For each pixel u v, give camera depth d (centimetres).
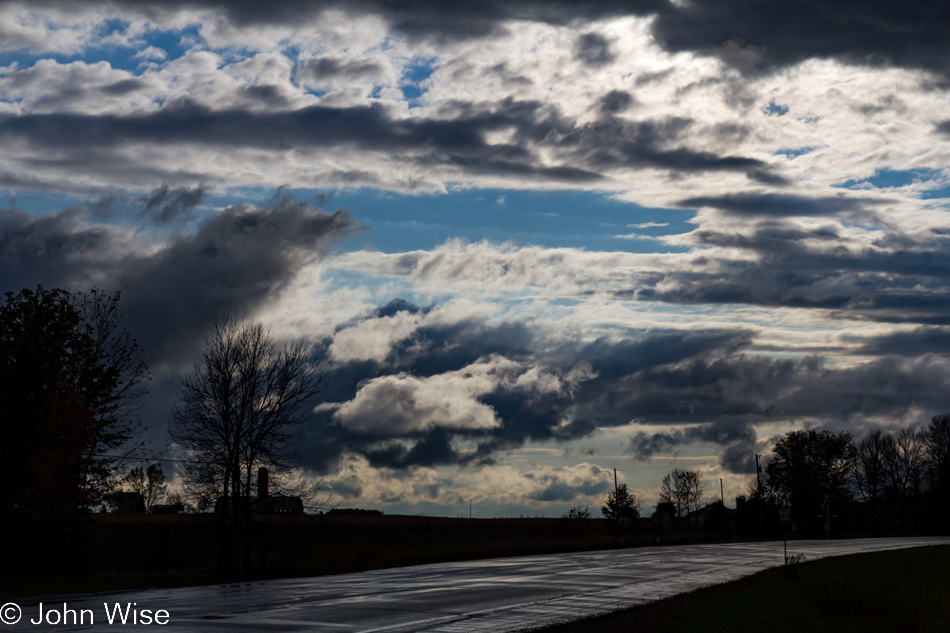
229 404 4141
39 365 4219
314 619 1942
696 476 12506
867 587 3297
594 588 2928
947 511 12300
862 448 13812
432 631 1783
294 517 4375
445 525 10856
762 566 4341
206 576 3781
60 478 3716
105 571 4747
